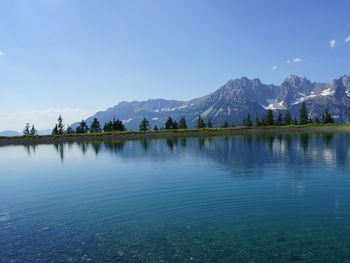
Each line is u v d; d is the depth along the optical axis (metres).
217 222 20.23
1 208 25.83
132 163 52.22
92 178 38.97
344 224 18.91
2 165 57.41
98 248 16.64
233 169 40.69
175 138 129.75
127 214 22.78
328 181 31.16
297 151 58.47
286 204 23.73
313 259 14.39
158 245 16.78
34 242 17.77
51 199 28.59
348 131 131.50
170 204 25.05
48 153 79.94
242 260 14.62
